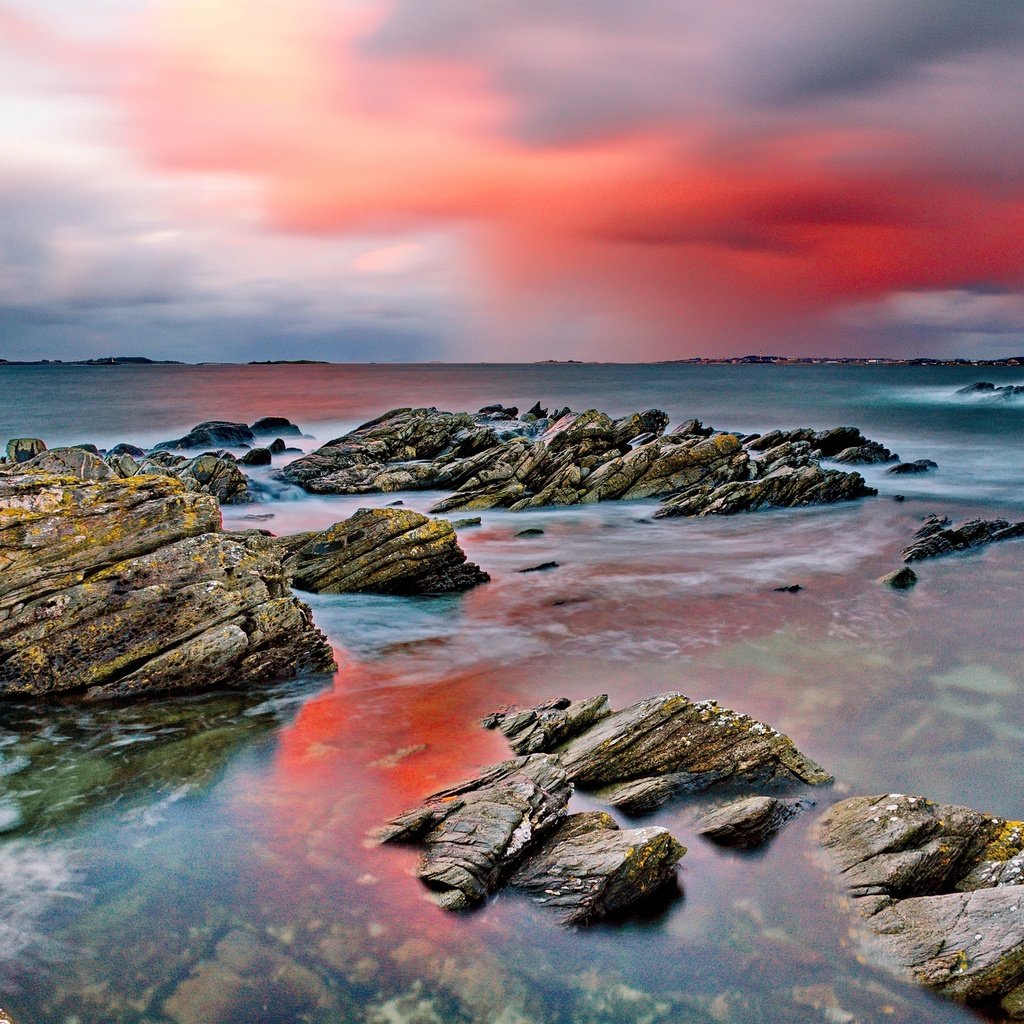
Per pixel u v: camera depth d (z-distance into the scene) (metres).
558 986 6.78
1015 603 17.95
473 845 8.01
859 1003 6.59
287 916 7.42
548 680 13.45
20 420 65.25
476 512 29.59
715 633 15.97
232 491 30.45
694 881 8.06
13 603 11.80
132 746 10.73
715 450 32.75
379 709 12.07
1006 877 7.59
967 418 67.00
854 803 8.85
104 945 7.02
